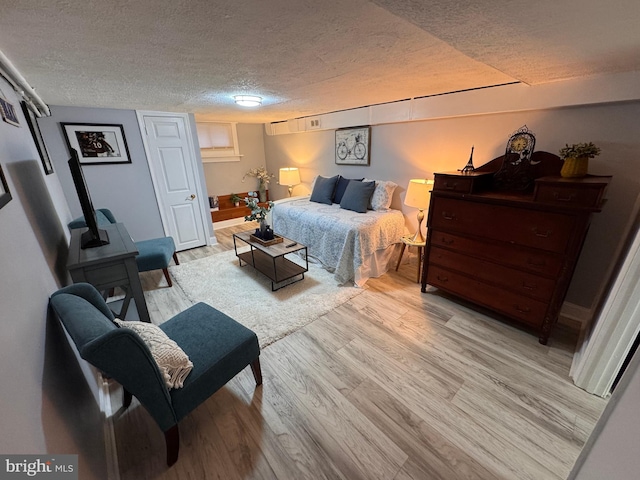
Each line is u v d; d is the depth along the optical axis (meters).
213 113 3.95
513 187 2.21
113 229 2.17
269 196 6.09
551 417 1.45
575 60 1.47
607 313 1.47
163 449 1.35
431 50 1.44
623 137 1.83
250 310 2.48
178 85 2.10
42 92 2.18
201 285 2.96
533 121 2.22
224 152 5.30
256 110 3.68
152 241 3.13
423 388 1.64
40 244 1.35
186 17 1.02
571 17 0.95
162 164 3.67
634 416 0.63
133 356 1.00
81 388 1.26
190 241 4.11
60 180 2.98
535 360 1.84
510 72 1.73
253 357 1.55
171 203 3.84
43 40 1.17
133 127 3.36
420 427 1.42
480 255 2.19
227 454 1.32
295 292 2.78
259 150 5.79
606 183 1.56
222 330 1.54
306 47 1.37
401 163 3.37
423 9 0.90
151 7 0.94
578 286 2.20
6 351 0.69
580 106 1.96
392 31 1.20
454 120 2.76
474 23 1.01
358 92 2.58
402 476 1.22
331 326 2.23
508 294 2.09
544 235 1.82
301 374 1.77
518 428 1.40
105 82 1.94
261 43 1.30
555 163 2.05
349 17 1.05
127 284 1.71
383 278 3.04
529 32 1.09
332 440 1.37
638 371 0.62
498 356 1.88
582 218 1.65
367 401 1.57
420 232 3.02
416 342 2.03
